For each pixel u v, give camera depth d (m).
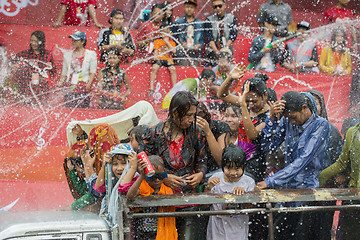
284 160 4.72
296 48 8.91
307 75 8.78
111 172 4.14
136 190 3.68
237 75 4.72
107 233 3.68
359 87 8.75
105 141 4.81
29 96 7.86
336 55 9.13
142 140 4.14
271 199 3.90
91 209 4.64
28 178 6.75
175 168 4.06
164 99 7.80
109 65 7.92
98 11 9.76
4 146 7.26
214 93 7.59
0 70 8.03
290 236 4.59
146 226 4.02
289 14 9.05
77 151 4.99
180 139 4.04
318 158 4.47
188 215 3.74
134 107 5.37
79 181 4.96
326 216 4.68
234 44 9.25
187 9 8.57
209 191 4.31
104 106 7.80
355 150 4.55
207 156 4.39
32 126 7.44
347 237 4.64
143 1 9.49
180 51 8.48
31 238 3.57
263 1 10.45
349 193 4.05
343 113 8.77
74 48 8.00
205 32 8.64
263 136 4.68
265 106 4.76
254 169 4.75
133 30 8.60
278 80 8.68
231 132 4.83
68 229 3.66
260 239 4.58
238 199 3.84
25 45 8.74
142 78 8.19
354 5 10.41
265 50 8.70
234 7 10.41
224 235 4.21
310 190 4.06
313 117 4.45
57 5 9.80
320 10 10.95
